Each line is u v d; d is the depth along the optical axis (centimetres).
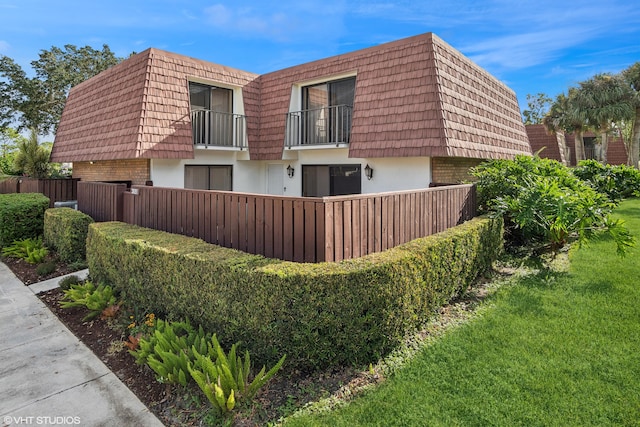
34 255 824
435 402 332
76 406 357
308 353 378
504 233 832
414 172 988
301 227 462
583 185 779
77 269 765
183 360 369
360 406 333
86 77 3120
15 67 2841
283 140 1230
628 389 340
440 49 991
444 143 879
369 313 395
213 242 596
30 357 448
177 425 329
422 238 538
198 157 1186
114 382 396
